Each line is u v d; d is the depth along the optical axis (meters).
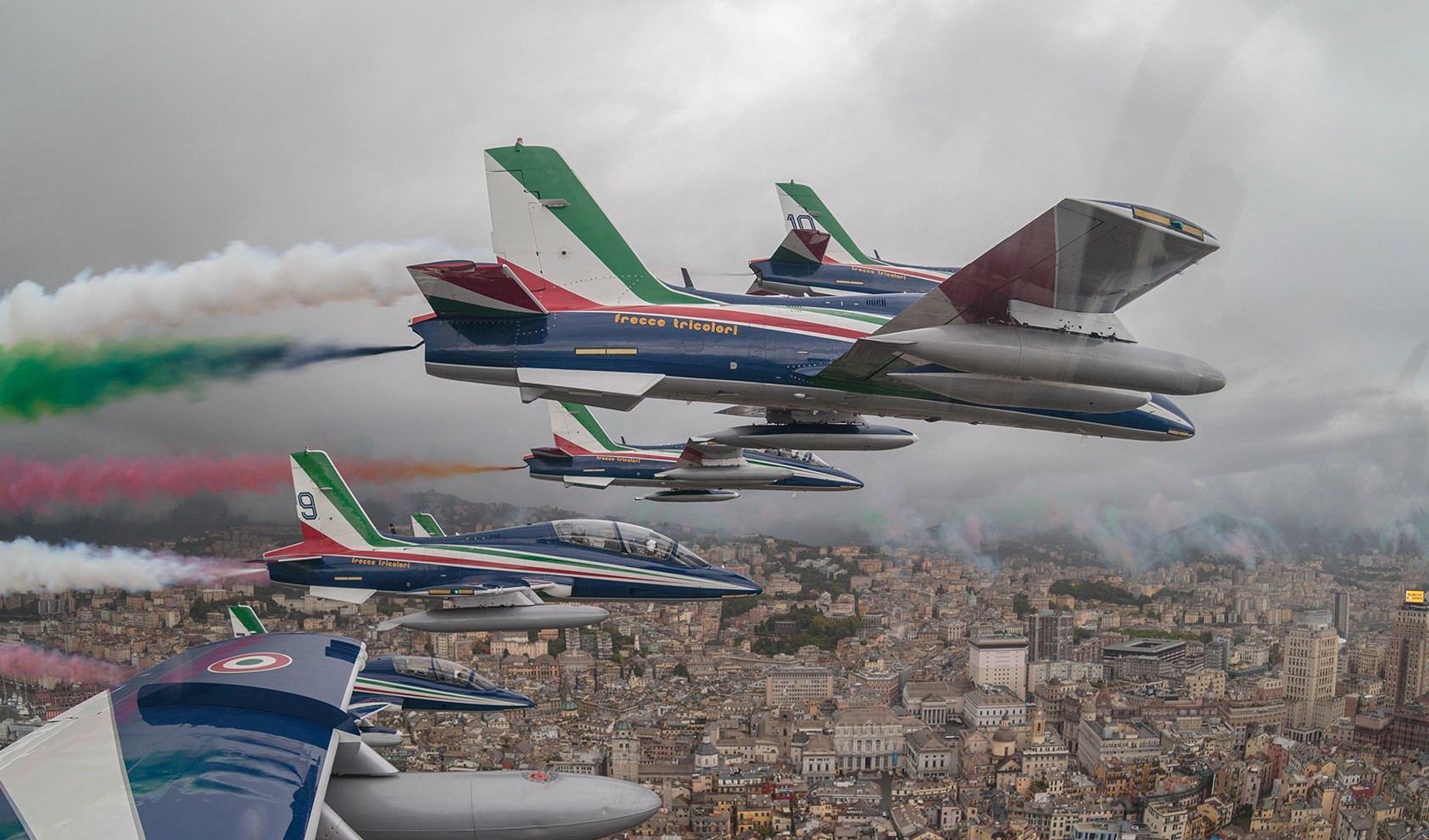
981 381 15.89
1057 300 14.71
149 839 5.04
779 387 16.64
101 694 7.67
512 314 16.11
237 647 8.98
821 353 16.38
